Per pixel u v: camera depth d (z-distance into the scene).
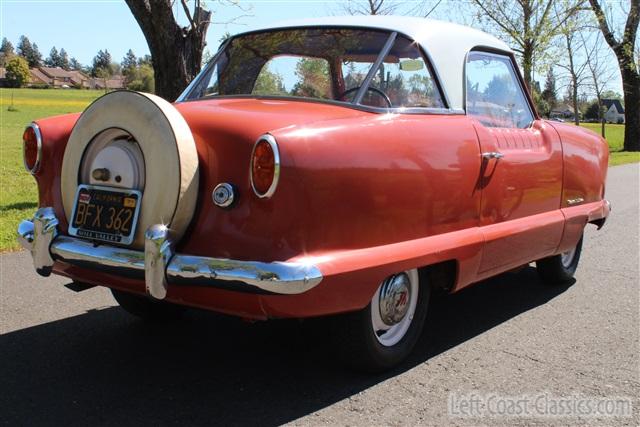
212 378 3.54
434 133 3.58
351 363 3.51
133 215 3.07
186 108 3.34
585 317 4.80
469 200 3.80
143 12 8.29
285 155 2.84
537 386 3.58
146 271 2.96
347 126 3.14
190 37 8.47
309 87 3.89
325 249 2.99
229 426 3.01
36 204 9.20
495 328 4.51
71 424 2.98
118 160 3.13
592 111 82.06
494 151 4.02
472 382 3.60
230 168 2.97
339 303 3.03
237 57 4.29
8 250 6.33
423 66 3.86
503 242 4.09
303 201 2.88
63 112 60.06
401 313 3.62
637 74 29.73
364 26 3.94
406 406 3.28
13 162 16.83
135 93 3.12
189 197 2.97
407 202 3.35
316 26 4.10
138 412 3.12
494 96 4.43
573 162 5.01
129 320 4.45
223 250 2.93
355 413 3.18
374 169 3.15
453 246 3.62
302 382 3.50
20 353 3.82
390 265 3.21
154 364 3.71
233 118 3.10
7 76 135.62
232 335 4.20
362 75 3.68
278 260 2.86
